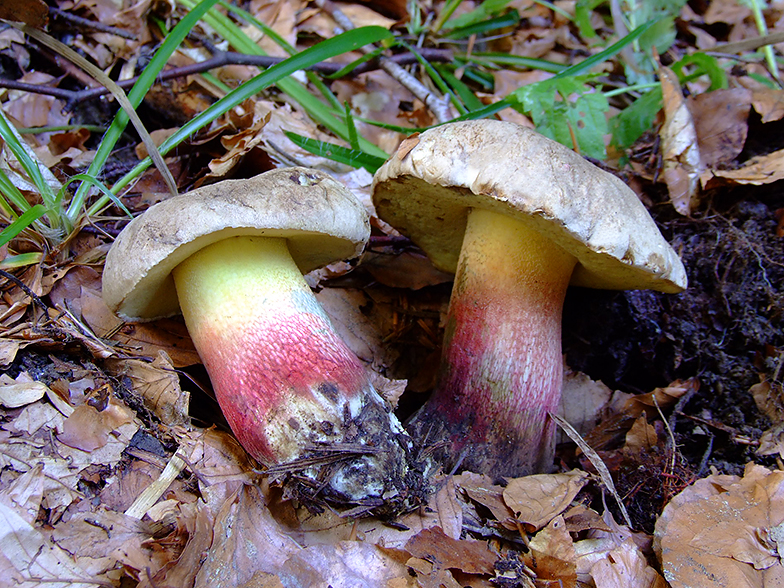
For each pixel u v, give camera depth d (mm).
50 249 240
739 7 456
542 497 220
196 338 215
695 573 198
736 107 285
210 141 289
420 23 411
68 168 283
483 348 232
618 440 266
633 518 234
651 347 284
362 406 203
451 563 193
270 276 213
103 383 213
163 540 183
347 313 285
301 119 340
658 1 375
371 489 198
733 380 262
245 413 202
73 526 182
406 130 326
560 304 245
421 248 293
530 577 197
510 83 389
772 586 193
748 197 278
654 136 315
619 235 203
